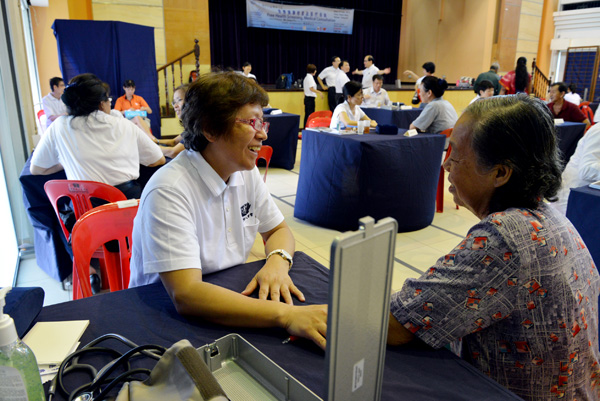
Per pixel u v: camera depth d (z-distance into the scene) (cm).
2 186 269
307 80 788
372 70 873
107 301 100
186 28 788
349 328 42
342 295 40
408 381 73
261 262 124
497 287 71
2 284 226
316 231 335
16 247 282
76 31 502
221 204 114
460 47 1092
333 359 42
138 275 116
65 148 221
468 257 73
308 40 1118
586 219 203
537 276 71
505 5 1022
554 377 76
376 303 45
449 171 83
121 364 75
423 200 335
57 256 243
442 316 74
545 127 73
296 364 77
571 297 74
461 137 78
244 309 89
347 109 428
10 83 281
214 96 100
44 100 482
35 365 56
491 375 80
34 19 644
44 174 236
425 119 386
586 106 685
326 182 329
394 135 341
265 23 1001
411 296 77
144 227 102
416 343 83
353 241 39
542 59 1176
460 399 70
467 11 1062
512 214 74
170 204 101
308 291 107
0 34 278
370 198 312
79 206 207
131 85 522
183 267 96
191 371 49
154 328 89
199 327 90
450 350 87
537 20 1102
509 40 1059
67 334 84
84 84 218
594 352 82
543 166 73
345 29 1103
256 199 130
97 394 68
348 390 46
